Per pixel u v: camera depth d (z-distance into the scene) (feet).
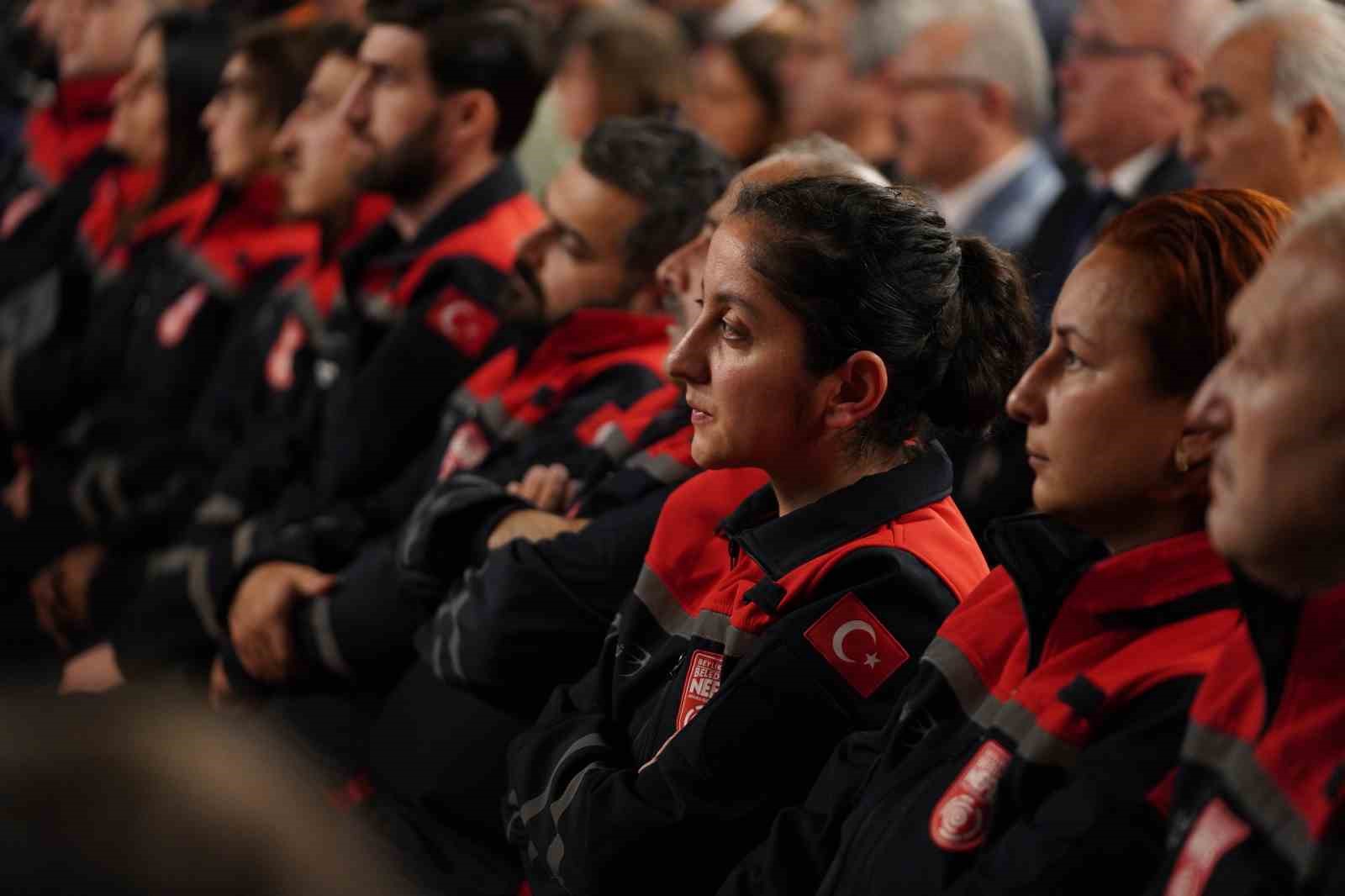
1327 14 21.91
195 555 30.86
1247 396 11.26
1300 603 11.50
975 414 17.26
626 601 18.86
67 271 43.04
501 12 30.12
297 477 30.96
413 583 23.35
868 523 16.80
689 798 16.34
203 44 39.65
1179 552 13.33
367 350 29.45
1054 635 13.85
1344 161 21.80
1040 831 12.94
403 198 30.30
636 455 22.16
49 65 52.95
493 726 21.40
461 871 21.49
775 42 37.63
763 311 16.35
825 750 16.30
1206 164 22.61
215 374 35.14
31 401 40.96
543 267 24.72
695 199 23.79
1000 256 17.37
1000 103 33.96
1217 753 12.03
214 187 38.09
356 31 33.01
